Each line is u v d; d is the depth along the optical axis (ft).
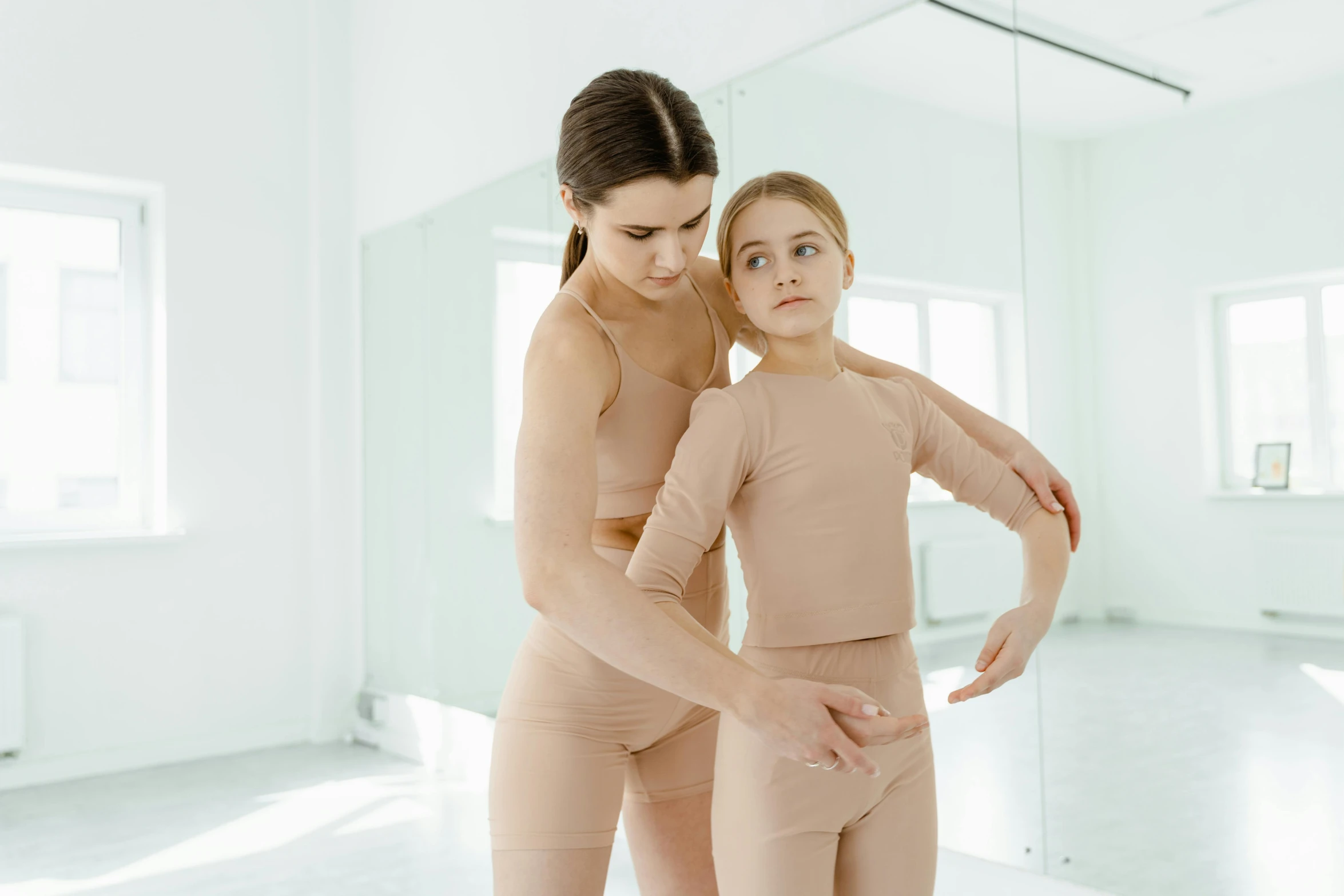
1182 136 5.97
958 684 6.93
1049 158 6.55
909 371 4.26
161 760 13.16
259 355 14.19
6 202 12.83
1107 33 6.30
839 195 7.73
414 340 13.05
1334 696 5.33
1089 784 6.38
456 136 12.35
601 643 2.71
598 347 3.59
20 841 10.03
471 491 11.76
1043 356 6.56
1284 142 5.60
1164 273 6.07
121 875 9.04
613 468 3.84
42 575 12.50
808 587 3.32
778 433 3.37
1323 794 5.34
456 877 8.76
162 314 13.48
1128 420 6.21
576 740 3.77
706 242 8.76
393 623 13.44
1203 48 5.90
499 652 11.22
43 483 12.92
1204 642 5.89
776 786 3.19
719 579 4.14
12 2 12.50
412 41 13.24
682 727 4.19
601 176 3.24
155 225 13.64
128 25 13.32
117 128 13.15
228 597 13.78
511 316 11.18
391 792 11.50
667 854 4.26
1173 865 5.98
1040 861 6.63
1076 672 6.46
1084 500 6.43
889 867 3.34
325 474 14.38
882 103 7.45
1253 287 5.71
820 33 7.92
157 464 13.53
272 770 12.62
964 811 7.05
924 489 7.10
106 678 12.84
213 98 13.96
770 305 3.49
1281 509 5.59
